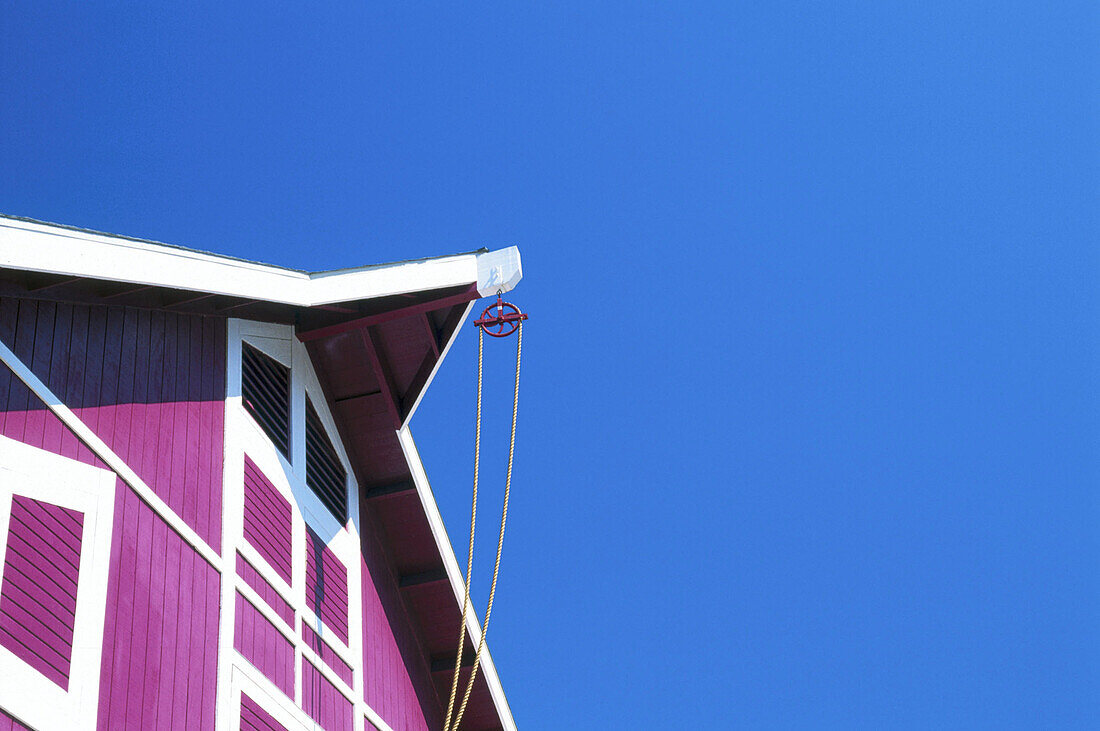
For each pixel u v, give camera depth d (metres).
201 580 8.50
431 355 11.25
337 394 11.61
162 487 8.41
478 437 10.24
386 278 9.98
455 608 12.28
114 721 7.23
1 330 7.47
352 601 10.83
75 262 7.57
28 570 6.98
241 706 8.46
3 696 6.50
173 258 8.38
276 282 9.30
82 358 8.09
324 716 9.66
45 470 7.39
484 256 10.43
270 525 9.69
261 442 9.96
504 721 12.68
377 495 11.81
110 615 7.48
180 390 9.06
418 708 11.77
